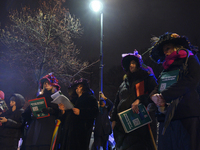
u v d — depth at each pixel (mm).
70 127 3672
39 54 15844
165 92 1818
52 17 15961
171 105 1834
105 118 4223
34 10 16406
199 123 1772
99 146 4035
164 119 2012
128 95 2951
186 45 2133
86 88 4121
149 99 2236
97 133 4125
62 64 16703
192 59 1898
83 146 3584
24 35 15703
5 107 4992
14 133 4258
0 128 4215
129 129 2697
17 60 16062
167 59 2072
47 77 4129
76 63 17500
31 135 3699
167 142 1937
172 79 1945
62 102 3492
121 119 2744
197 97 1874
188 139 1762
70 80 17172
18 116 4383
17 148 4328
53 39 16156
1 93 5098
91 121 3826
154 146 2699
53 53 16625
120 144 2836
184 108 1828
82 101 3863
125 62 3217
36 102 3775
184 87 1773
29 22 16156
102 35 7156
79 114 3645
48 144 3584
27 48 15680
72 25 16500
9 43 15320
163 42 2227
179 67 1951
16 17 15828
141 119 2691
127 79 3119
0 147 4098
